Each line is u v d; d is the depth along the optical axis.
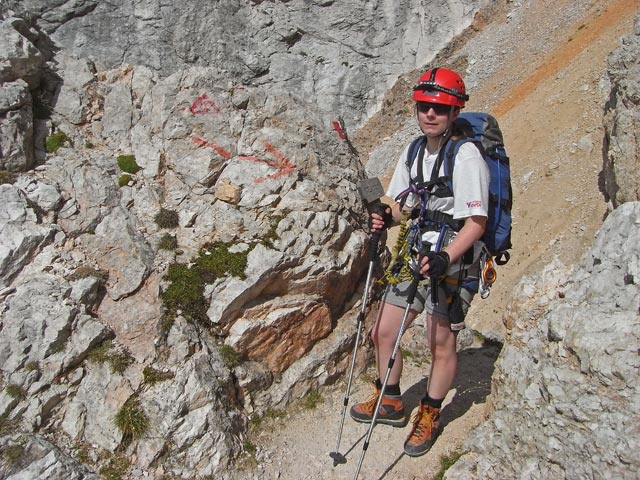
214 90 5.50
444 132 3.94
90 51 24.31
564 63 21.56
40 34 5.89
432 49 27.77
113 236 4.61
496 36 26.34
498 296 13.94
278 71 27.25
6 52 4.94
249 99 5.56
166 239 4.80
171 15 25.23
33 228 4.40
